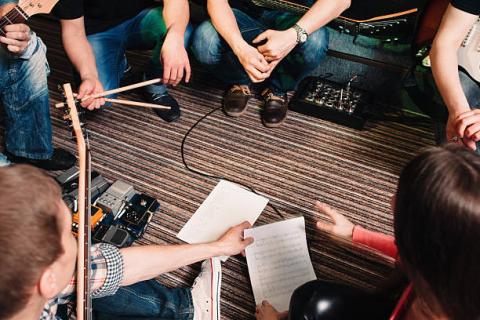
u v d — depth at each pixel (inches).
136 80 82.7
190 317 49.9
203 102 79.7
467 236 21.9
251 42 72.4
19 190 23.7
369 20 69.7
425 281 24.8
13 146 67.1
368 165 69.7
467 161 23.4
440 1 64.0
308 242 59.6
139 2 72.2
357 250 58.6
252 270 55.6
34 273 23.6
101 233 56.9
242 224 56.8
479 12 54.2
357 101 76.1
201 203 64.8
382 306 40.9
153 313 48.3
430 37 63.2
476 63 58.5
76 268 32.2
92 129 74.5
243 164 69.8
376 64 76.6
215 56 72.8
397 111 78.7
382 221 62.6
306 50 70.3
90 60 65.7
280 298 53.3
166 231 61.2
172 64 64.9
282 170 69.0
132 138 73.5
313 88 78.3
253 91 80.7
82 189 34.7
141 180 67.5
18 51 56.7
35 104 62.3
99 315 47.6
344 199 65.2
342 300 41.1
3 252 22.5
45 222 23.9
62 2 61.1
